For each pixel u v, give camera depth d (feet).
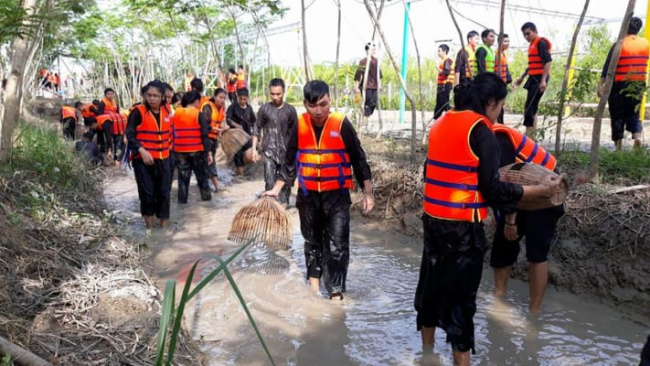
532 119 27.50
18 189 20.29
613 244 16.20
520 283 17.53
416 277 18.15
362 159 15.30
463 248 11.29
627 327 14.35
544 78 26.53
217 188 31.63
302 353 12.94
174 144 28.07
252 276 17.81
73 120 48.88
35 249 14.89
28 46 24.39
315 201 15.70
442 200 11.30
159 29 69.92
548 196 11.26
